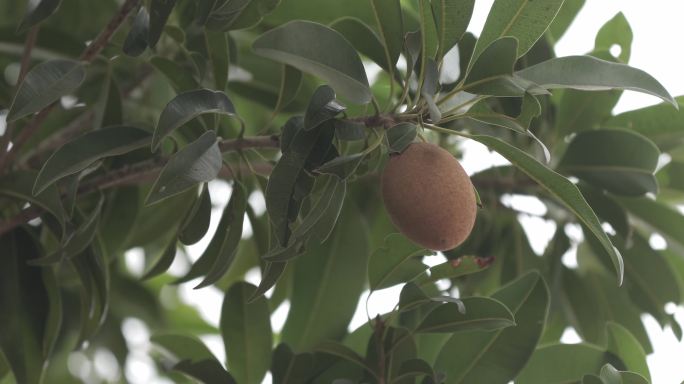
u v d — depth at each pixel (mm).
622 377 1939
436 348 2326
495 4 1759
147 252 3316
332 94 1718
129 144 1872
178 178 1587
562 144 2738
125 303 3244
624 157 2520
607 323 2412
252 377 2330
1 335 2113
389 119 1761
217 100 1746
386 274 2074
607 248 1638
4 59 2664
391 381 2062
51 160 1778
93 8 2926
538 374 2240
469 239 2732
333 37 1715
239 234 1908
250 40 2771
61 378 3219
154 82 2875
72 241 1930
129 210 2484
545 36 2414
